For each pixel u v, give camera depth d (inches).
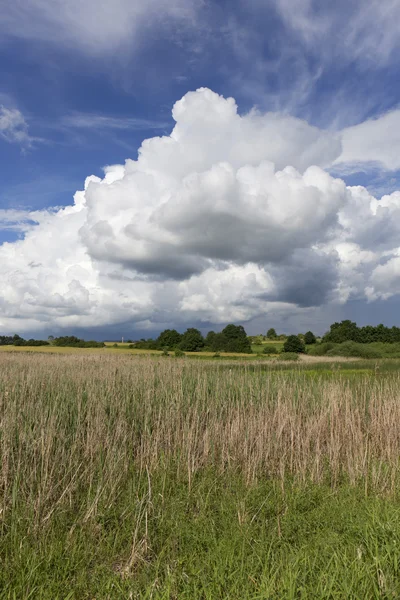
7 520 191.3
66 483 227.8
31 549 168.6
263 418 338.0
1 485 218.5
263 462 285.7
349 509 208.8
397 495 232.7
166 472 255.8
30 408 317.7
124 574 156.9
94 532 185.5
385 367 1149.7
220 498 230.8
